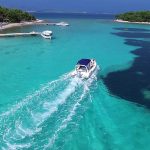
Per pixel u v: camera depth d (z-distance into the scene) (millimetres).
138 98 29766
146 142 21016
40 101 26734
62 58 46844
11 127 21281
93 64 37625
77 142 20219
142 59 47750
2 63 42188
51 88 30703
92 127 22562
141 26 114375
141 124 23734
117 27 105375
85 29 93250
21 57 46469
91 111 25422
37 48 54750
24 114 23703
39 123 22203
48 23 112438
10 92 29875
